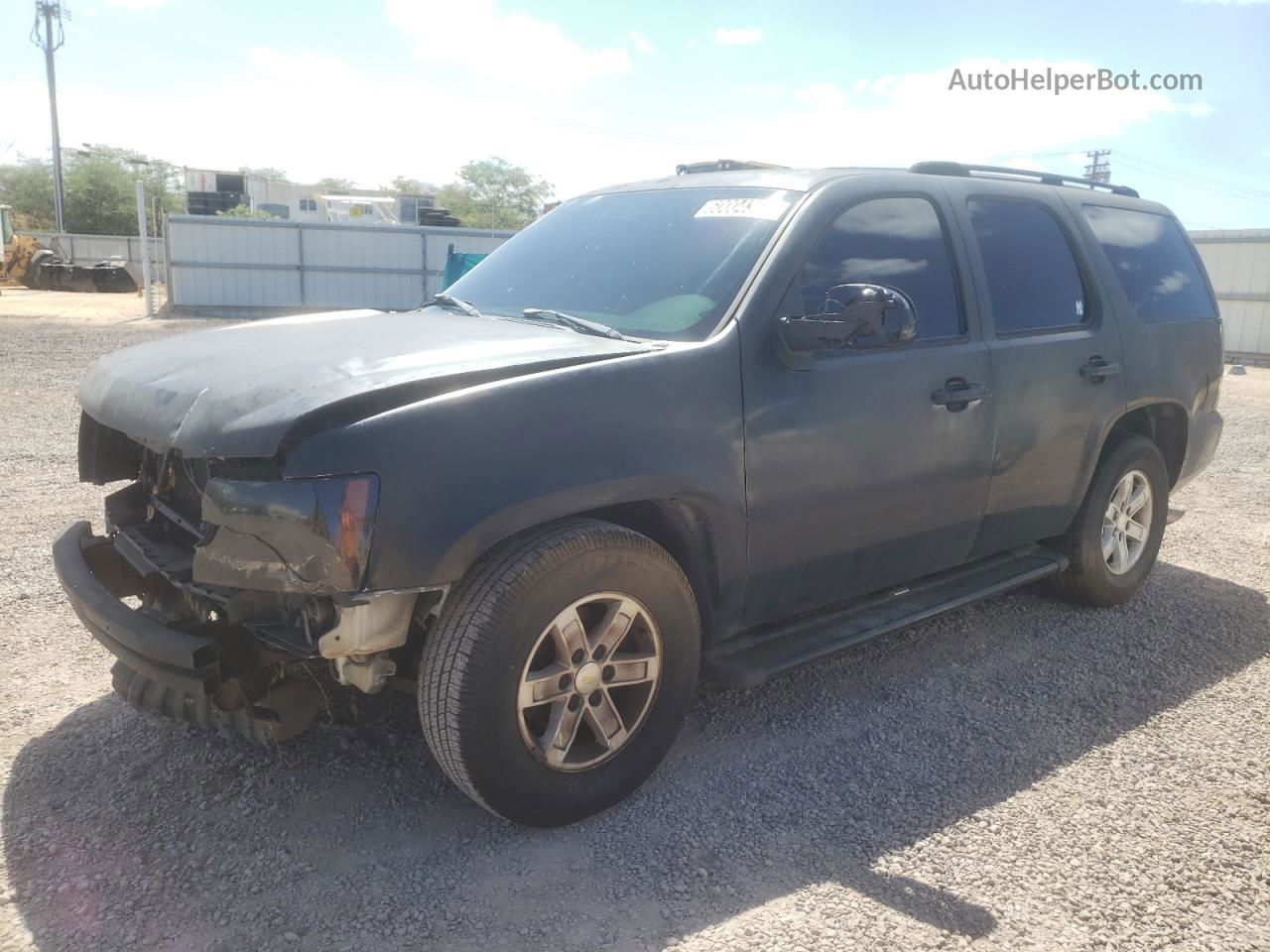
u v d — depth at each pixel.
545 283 3.74
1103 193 4.93
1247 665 4.25
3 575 4.77
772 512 3.21
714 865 2.73
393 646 2.61
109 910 2.48
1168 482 5.05
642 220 3.79
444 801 3.01
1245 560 5.86
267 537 2.44
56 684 3.69
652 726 3.02
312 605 2.57
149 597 3.32
